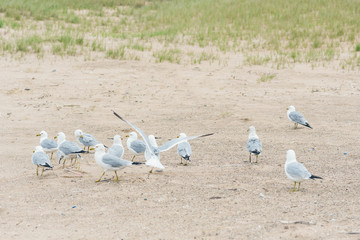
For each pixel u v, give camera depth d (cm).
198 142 1547
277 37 3278
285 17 3666
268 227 781
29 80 2341
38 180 1134
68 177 1155
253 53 2998
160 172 1188
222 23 3625
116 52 2830
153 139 1202
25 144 1542
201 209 897
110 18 3841
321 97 2189
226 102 2103
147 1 4528
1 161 1334
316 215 838
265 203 925
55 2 4028
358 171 1161
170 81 2420
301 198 958
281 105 2059
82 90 2241
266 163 1275
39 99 2105
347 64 2755
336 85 2389
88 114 1933
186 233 780
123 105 2061
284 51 3027
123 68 2594
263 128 1720
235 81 2439
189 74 2539
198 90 2289
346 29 3353
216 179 1116
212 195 985
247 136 1617
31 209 927
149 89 2288
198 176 1145
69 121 1841
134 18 3891
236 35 3347
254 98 2167
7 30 3091
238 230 777
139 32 3462
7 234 805
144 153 1255
